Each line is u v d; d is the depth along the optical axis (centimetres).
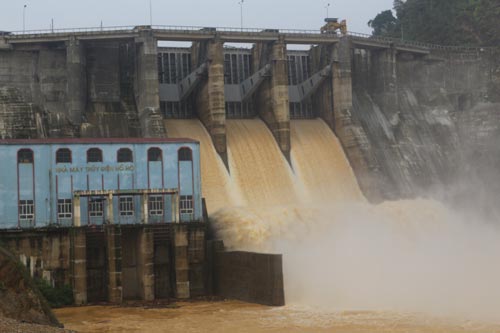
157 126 9050
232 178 9394
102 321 5784
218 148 9562
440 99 12306
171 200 7419
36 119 9006
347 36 10562
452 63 12494
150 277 7006
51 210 7194
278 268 6272
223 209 8475
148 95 9250
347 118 10394
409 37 15438
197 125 10056
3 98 9000
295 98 11162
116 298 6825
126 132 9369
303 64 11519
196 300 6944
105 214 7319
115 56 9812
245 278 6769
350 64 10625
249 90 10475
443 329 4988
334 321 5419
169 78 10538
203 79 9919
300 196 9644
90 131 9169
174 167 7625
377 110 11406
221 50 9681
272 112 10175
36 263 6844
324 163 10206
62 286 6881
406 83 12175
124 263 7331
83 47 9412
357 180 10200
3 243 6681
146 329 5388
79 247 6800
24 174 7162
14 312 5034
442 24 14812
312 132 10644
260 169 9669
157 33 9394
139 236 7144
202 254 7369
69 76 9150
